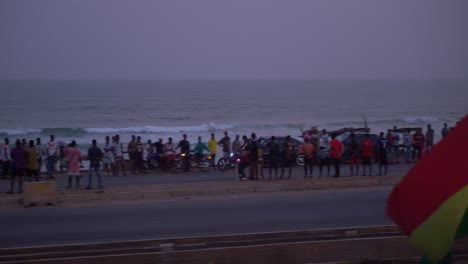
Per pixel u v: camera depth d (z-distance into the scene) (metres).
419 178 5.29
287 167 27.52
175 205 18.39
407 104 124.69
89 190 20.73
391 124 81.25
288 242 11.89
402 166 28.47
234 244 11.77
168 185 21.92
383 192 20.91
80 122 86.44
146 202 19.06
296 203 18.48
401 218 5.40
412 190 5.31
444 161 5.20
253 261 10.83
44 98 127.44
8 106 105.88
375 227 12.60
